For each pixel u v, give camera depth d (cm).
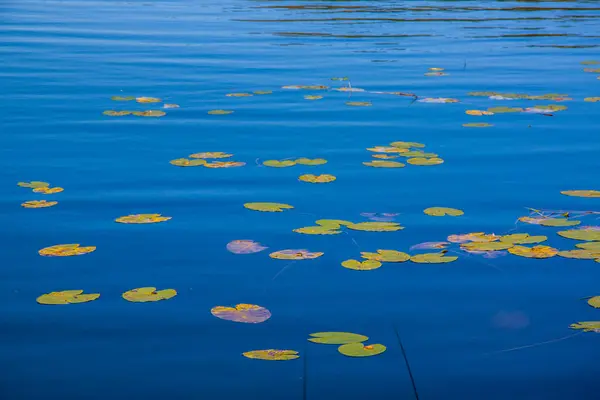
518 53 1134
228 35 1283
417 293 392
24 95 820
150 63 1018
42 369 322
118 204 509
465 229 470
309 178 562
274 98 819
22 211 494
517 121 727
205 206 507
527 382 316
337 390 309
